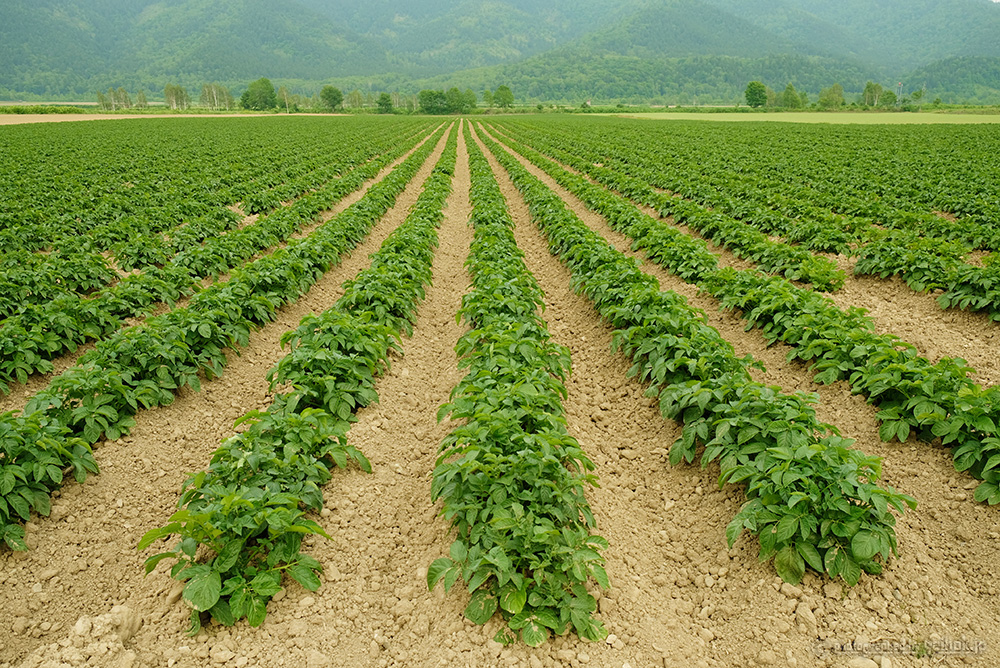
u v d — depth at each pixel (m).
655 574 5.62
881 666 4.49
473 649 4.70
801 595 5.06
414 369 9.65
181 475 7.00
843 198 18.94
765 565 5.40
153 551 5.82
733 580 5.42
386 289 10.86
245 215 20.66
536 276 14.74
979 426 6.07
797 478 5.23
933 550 5.57
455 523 5.63
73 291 11.82
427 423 8.23
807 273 12.06
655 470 7.11
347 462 6.88
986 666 4.50
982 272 10.03
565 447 5.96
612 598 5.19
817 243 14.24
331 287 13.79
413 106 177.75
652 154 34.88
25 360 8.42
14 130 56.09
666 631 4.96
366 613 5.13
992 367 8.76
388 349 9.68
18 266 12.25
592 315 11.39
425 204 20.05
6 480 5.58
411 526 6.21
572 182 25.36
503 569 4.71
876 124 66.56
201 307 9.76
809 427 6.09
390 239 14.53
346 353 8.57
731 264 14.25
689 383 7.33
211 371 8.82
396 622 5.05
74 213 17.44
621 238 17.08
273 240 16.03
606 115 119.75
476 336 8.59
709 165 29.14
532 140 52.16
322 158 34.69
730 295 10.97
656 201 20.20
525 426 6.43
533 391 6.49
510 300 9.75
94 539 5.88
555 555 4.91
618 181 25.27
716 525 6.06
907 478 6.46
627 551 5.86
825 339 8.34
